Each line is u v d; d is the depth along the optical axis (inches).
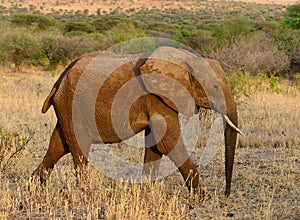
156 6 5944.9
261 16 4990.2
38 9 5521.7
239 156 354.9
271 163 336.8
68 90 264.2
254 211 244.1
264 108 543.8
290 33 1125.7
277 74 962.1
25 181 275.0
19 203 250.7
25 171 305.3
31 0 5959.6
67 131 267.1
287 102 581.6
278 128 450.9
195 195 254.2
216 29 1300.4
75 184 266.8
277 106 553.6
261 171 317.4
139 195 248.4
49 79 916.0
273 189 274.2
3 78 850.8
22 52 1275.8
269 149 381.1
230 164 253.4
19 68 1286.9
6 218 231.5
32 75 1074.7
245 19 1259.8
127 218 228.8
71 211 234.8
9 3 5826.8
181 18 4827.8
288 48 1023.6
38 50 1314.0
